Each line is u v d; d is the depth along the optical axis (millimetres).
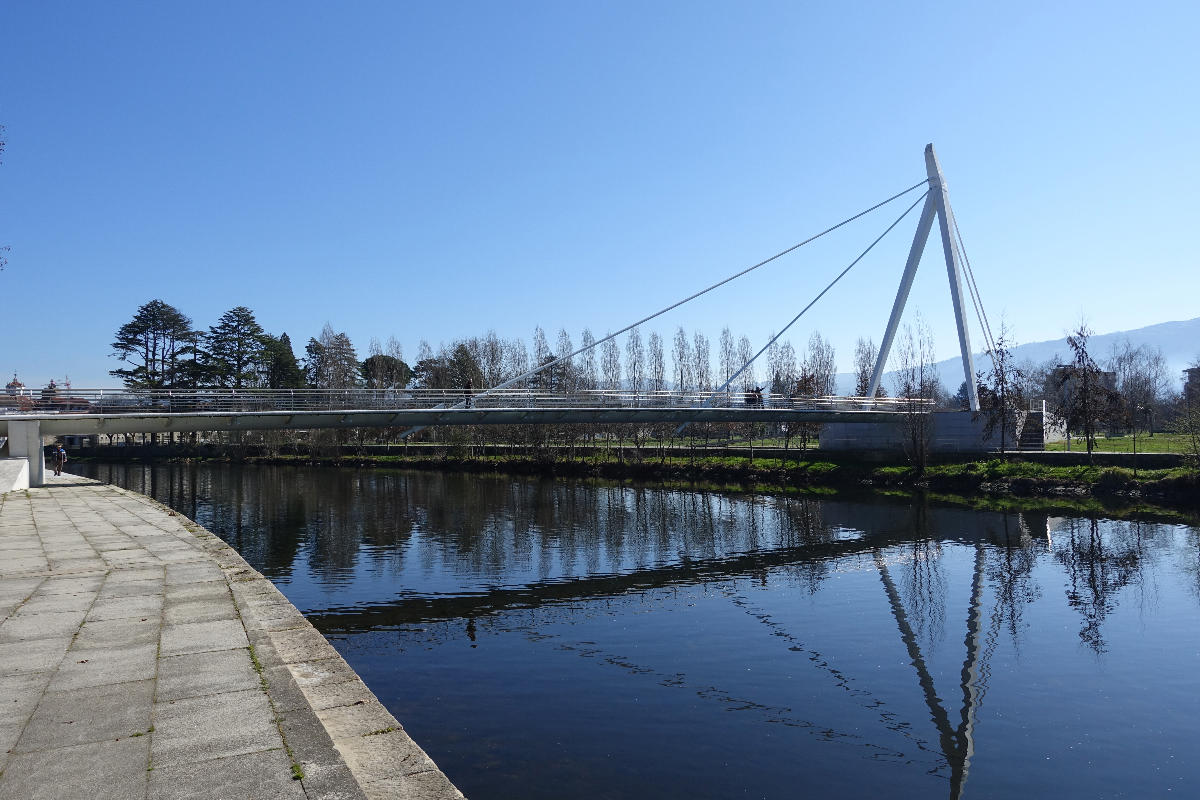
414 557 29328
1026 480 42031
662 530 35500
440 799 4629
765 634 18531
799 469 52219
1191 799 10523
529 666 16250
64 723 5242
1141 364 100188
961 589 22828
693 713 13539
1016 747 12188
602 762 11570
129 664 6598
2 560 12359
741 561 28047
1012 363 52812
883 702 14086
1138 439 59344
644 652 17188
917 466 47375
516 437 71750
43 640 7367
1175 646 17125
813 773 11281
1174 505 36125
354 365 97625
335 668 6957
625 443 74125
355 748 5375
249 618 8297
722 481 53844
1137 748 12109
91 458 94812
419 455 75250
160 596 9461
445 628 19438
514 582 24969
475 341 87938
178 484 60062
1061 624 18984
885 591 22797
